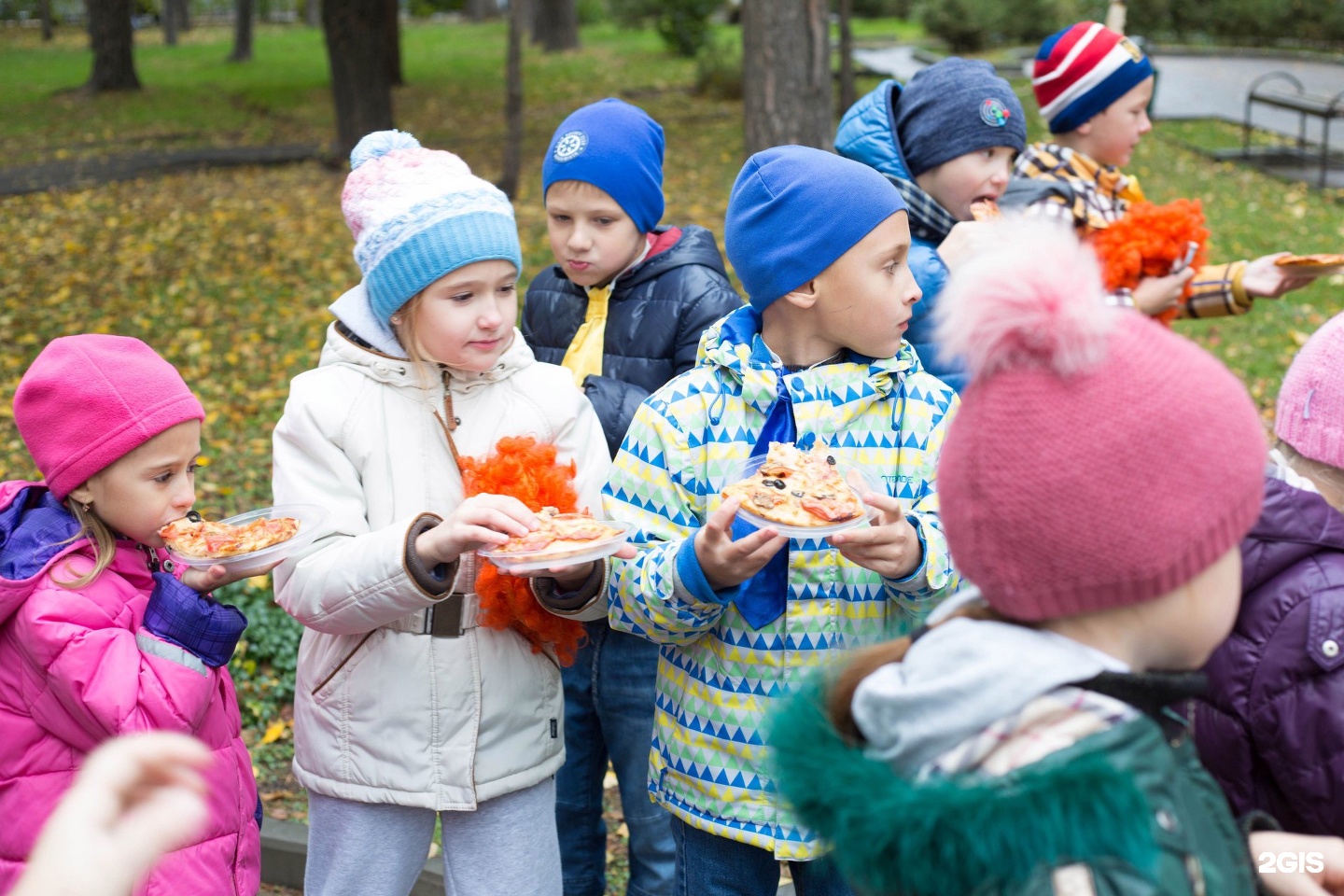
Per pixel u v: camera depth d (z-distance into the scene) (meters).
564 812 3.26
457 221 2.47
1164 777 1.23
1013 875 1.17
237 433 7.52
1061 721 1.25
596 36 34.97
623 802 3.18
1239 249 10.60
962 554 1.34
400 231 2.46
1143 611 1.29
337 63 15.60
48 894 1.08
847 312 2.40
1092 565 1.24
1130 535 1.23
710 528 2.17
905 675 1.38
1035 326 1.25
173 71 29.70
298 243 11.93
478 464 2.53
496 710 2.56
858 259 2.36
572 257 3.37
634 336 3.40
